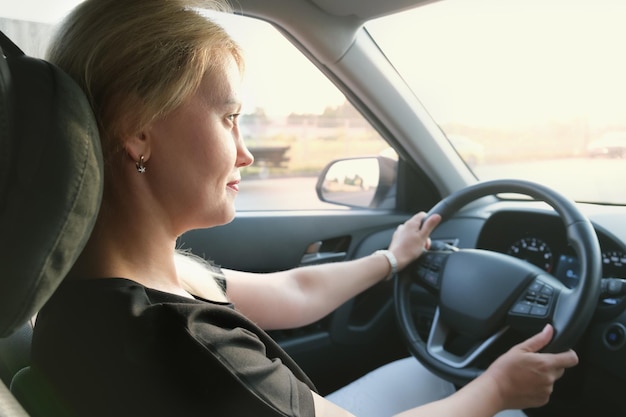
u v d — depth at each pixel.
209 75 0.71
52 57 0.71
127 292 0.67
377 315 1.91
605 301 1.34
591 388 1.41
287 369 0.75
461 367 1.31
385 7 1.58
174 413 0.65
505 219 1.70
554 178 1.79
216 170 0.73
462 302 1.36
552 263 1.58
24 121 0.51
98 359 0.66
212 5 0.78
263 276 1.24
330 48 1.69
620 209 1.54
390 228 2.03
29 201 0.50
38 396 0.68
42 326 0.71
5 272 0.50
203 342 0.67
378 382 1.49
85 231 0.55
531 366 1.03
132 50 0.66
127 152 0.69
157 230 0.75
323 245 1.94
